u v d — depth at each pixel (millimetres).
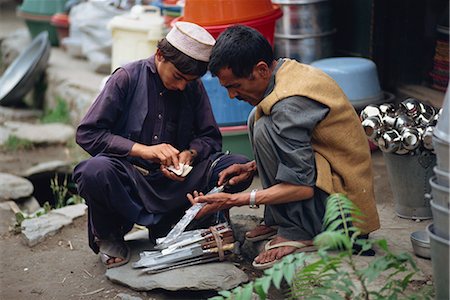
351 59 5668
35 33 9539
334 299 3080
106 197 3832
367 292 3104
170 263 3895
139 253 4160
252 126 3932
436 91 5836
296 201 3715
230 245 3953
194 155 4062
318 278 3250
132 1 8086
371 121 4230
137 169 3955
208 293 3830
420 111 4270
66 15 9055
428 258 3863
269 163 3705
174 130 4074
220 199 3713
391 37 6027
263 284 2906
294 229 3775
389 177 4480
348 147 3730
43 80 8609
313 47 6164
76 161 6805
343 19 6430
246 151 5570
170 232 3812
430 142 4160
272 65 3703
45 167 6602
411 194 4395
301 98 3604
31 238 4656
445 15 5645
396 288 3252
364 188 3777
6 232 4969
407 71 6023
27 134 7379
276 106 3602
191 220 3834
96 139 3902
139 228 4984
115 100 3916
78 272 4227
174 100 4027
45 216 4965
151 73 3953
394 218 4500
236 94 3725
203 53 3742
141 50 6863
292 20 6098
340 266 3531
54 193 6293
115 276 3947
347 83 5426
